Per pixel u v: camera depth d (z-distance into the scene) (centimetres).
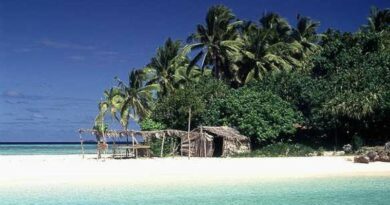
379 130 4794
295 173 2961
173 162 3684
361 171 3072
